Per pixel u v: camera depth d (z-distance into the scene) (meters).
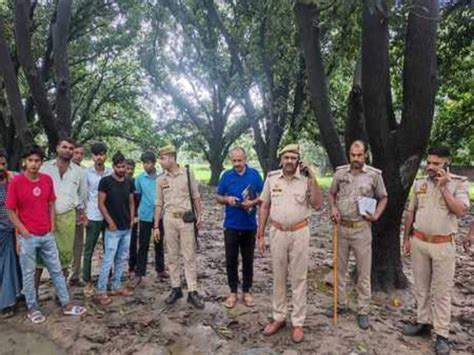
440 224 4.73
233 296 5.83
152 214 6.62
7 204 5.20
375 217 5.17
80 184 6.19
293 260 4.93
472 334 5.21
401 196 6.13
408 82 5.95
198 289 6.50
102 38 18.44
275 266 5.04
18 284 5.64
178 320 5.45
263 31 13.56
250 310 5.70
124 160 5.94
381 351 4.74
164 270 7.11
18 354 4.83
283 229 4.94
